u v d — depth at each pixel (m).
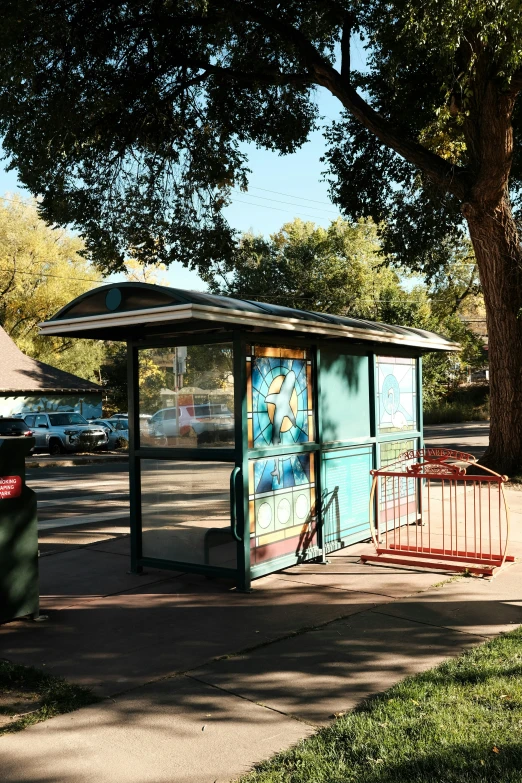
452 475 7.56
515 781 3.12
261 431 7.03
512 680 4.27
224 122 18.53
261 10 15.01
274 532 7.23
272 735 3.79
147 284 6.17
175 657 5.04
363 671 4.64
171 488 7.43
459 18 10.85
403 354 9.63
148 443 7.49
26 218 46.38
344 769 3.34
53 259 46.34
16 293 45.97
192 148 18.86
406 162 19.62
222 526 7.08
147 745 3.74
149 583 7.24
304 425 7.68
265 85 17.56
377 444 8.87
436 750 3.45
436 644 5.12
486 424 42.00
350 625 5.63
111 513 12.33
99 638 5.53
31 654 5.19
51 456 28.92
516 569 7.43
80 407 39.25
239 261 21.28
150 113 17.75
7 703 4.31
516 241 15.03
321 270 49.75
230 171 18.75
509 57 11.37
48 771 3.50
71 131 15.50
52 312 46.94
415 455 8.72
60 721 4.05
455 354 47.59
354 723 3.81
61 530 10.62
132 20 15.55
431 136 17.17
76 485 17.23
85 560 8.43
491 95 13.13
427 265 23.28
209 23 15.19
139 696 4.37
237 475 6.71
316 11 15.13
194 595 6.72
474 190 14.12
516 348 15.10
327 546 7.95
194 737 3.81
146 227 18.91
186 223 19.23
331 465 8.09
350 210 20.80
